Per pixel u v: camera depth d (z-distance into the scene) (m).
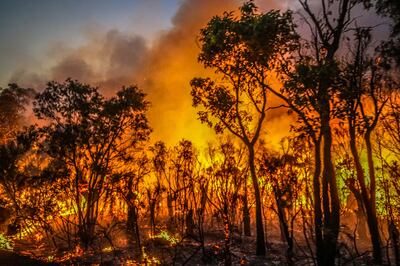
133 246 26.97
